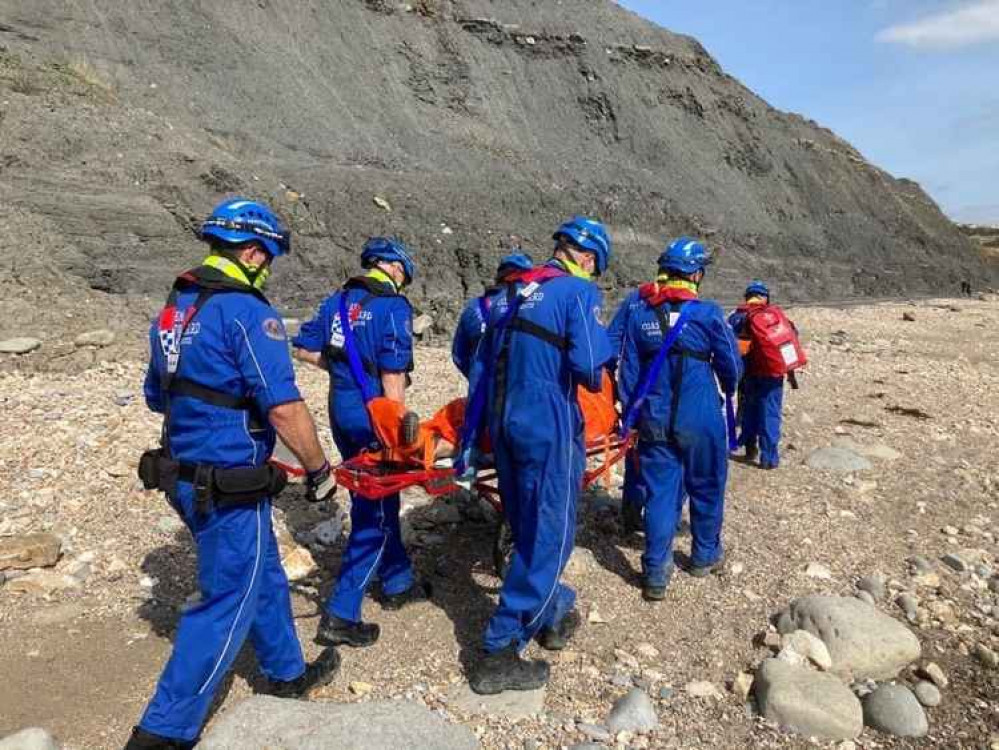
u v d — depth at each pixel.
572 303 3.78
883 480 7.36
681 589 5.03
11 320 12.36
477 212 27.11
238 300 3.15
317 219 23.09
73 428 7.44
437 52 42.69
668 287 4.91
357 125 34.91
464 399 4.55
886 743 3.74
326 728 3.14
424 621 4.51
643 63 48.91
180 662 3.21
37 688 3.80
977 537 6.13
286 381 3.14
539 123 43.50
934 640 4.70
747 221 43.59
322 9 39.84
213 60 32.53
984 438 9.12
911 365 15.02
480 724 3.63
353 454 4.38
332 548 5.38
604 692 3.94
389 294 4.26
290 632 3.68
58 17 29.70
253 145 29.38
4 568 4.81
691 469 4.96
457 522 5.84
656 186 41.38
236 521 3.22
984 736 3.84
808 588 5.09
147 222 17.56
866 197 52.78
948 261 52.03
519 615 3.86
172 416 3.21
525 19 47.16
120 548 5.22
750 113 50.91
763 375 7.29
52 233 16.08
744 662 4.27
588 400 4.95
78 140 19.00
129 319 14.00
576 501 3.92
